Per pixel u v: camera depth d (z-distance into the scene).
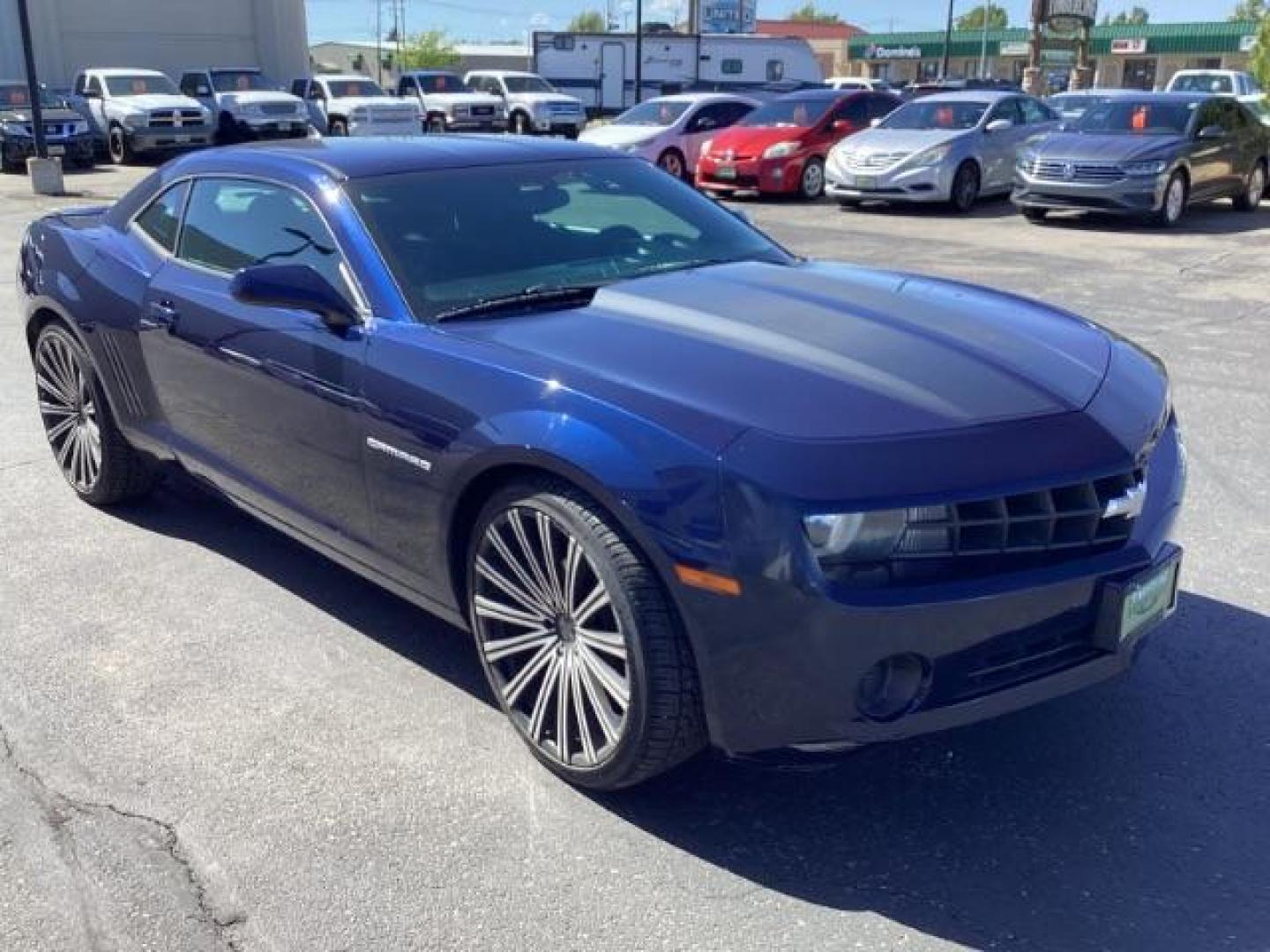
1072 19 37.62
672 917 2.75
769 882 2.87
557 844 3.01
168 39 36.22
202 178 4.62
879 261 12.10
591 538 2.93
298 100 28.64
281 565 4.74
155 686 3.79
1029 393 3.03
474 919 2.74
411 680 3.83
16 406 7.04
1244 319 9.14
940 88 32.34
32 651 4.02
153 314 4.55
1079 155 14.44
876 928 2.71
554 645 3.21
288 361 3.85
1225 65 57.62
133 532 5.09
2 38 33.47
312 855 2.96
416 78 32.34
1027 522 2.80
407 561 3.60
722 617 2.73
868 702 2.74
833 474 2.67
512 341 3.32
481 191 4.14
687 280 3.85
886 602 2.65
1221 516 5.14
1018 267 11.62
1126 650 2.98
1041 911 2.76
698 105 20.33
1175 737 3.46
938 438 2.79
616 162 4.66
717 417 2.82
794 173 18.00
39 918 2.75
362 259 3.75
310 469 3.90
